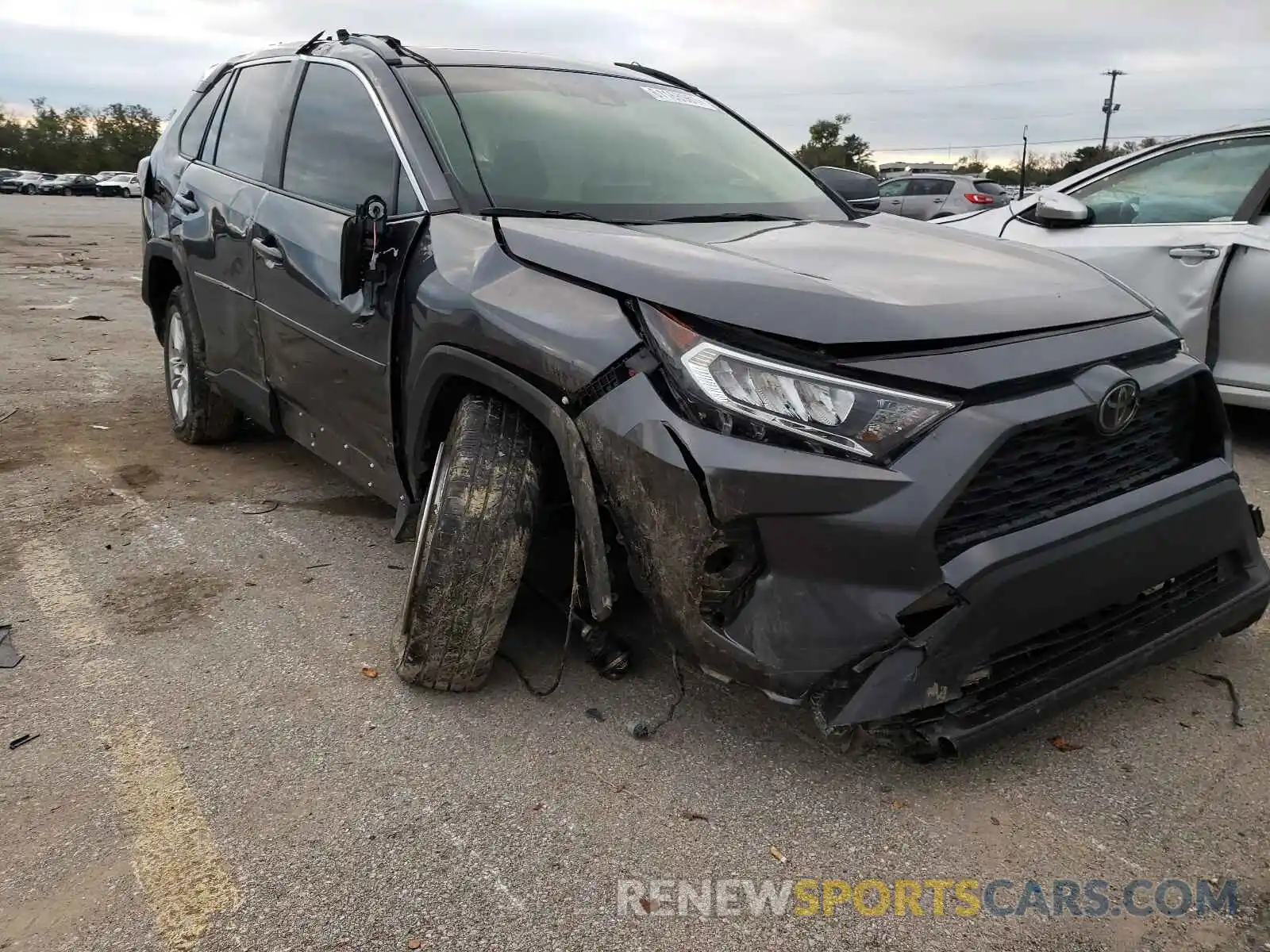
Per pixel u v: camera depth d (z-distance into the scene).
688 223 3.02
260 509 4.07
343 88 3.48
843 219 3.37
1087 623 2.29
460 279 2.56
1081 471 2.23
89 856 2.05
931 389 1.99
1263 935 1.84
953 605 1.97
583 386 2.19
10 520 3.90
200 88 4.90
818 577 2.00
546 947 1.82
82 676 2.73
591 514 2.22
